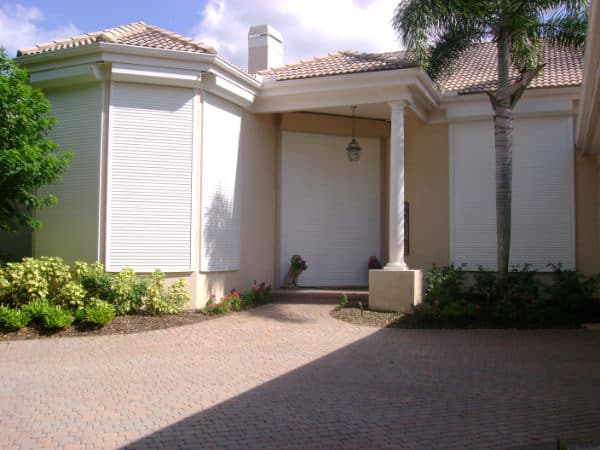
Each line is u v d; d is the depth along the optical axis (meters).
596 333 10.83
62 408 6.27
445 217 15.27
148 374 7.70
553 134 14.52
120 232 11.98
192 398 6.65
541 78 14.74
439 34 13.14
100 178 11.96
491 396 6.83
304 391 6.96
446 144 15.36
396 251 12.97
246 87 13.79
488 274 13.12
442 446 5.25
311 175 16.48
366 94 13.57
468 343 9.88
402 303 12.46
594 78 8.92
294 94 14.12
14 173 10.33
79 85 12.29
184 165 12.48
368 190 17.08
